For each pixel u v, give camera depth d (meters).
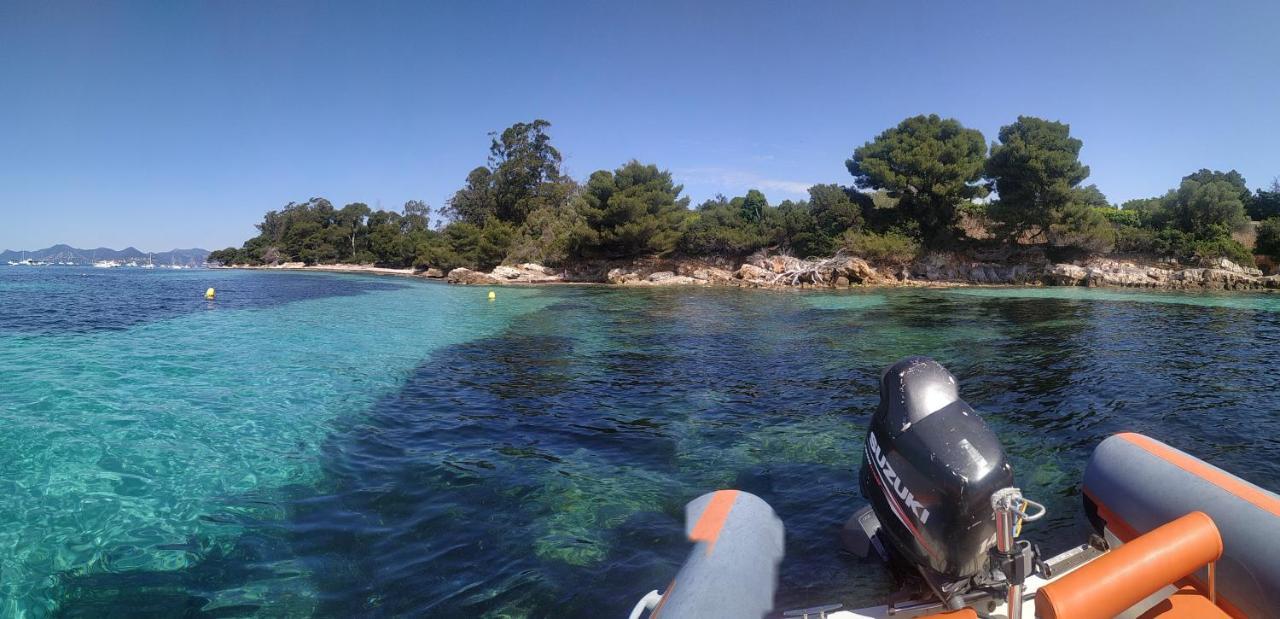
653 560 3.85
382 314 20.09
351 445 6.25
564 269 49.00
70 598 3.38
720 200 59.94
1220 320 17.34
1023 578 2.21
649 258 47.38
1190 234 38.59
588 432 6.77
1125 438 3.36
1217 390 8.41
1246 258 36.12
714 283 42.56
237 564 3.79
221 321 17.02
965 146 42.19
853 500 4.77
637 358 11.62
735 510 2.87
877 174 43.19
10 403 7.33
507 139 68.50
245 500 4.80
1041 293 30.25
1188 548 2.12
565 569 3.74
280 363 10.66
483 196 72.62
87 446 5.91
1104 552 2.97
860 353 12.01
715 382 9.41
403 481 5.25
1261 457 5.75
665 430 6.85
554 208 63.75
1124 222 44.75
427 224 99.62
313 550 3.99
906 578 3.36
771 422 7.15
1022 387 8.70
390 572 3.70
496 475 5.41
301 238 103.31
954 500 2.50
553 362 11.23
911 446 2.72
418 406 7.92
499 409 7.80
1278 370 9.80
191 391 8.31
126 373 9.35
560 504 4.76
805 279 38.47
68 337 13.11
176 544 4.04
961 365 10.45
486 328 16.34
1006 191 41.78
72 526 4.26
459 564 3.81
